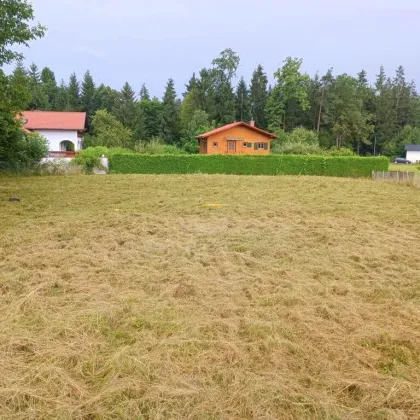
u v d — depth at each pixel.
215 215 8.74
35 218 7.97
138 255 5.48
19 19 9.54
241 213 9.03
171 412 2.29
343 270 5.02
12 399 2.37
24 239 6.23
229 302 3.88
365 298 4.17
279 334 3.24
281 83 45.34
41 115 33.84
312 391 2.49
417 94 69.06
